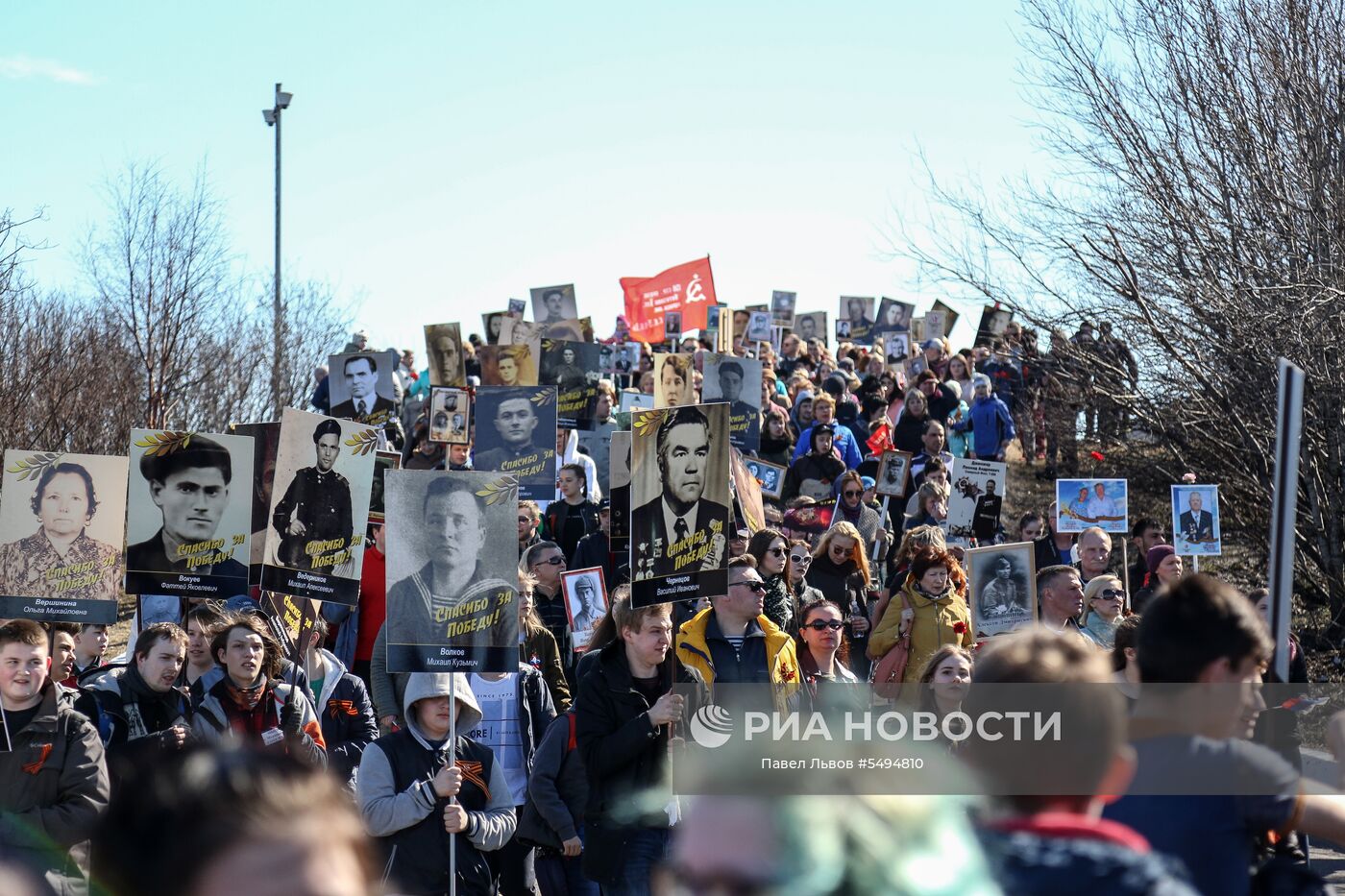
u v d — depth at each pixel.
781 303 29.80
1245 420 14.61
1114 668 5.17
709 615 6.89
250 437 8.23
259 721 6.90
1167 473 16.08
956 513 12.84
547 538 13.52
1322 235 14.45
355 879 1.43
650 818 5.90
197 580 8.10
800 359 24.67
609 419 17.25
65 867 5.61
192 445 8.15
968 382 21.95
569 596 10.17
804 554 9.69
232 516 8.17
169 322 20.59
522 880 7.08
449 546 6.43
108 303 20.70
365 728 7.82
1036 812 2.70
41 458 8.02
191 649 7.63
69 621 7.96
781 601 9.07
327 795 1.46
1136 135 15.60
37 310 18.86
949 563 8.58
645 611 6.12
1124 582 11.70
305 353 23.81
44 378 18.41
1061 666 2.80
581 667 6.21
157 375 20.62
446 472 6.47
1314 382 14.00
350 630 9.83
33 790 5.75
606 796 5.98
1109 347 15.80
